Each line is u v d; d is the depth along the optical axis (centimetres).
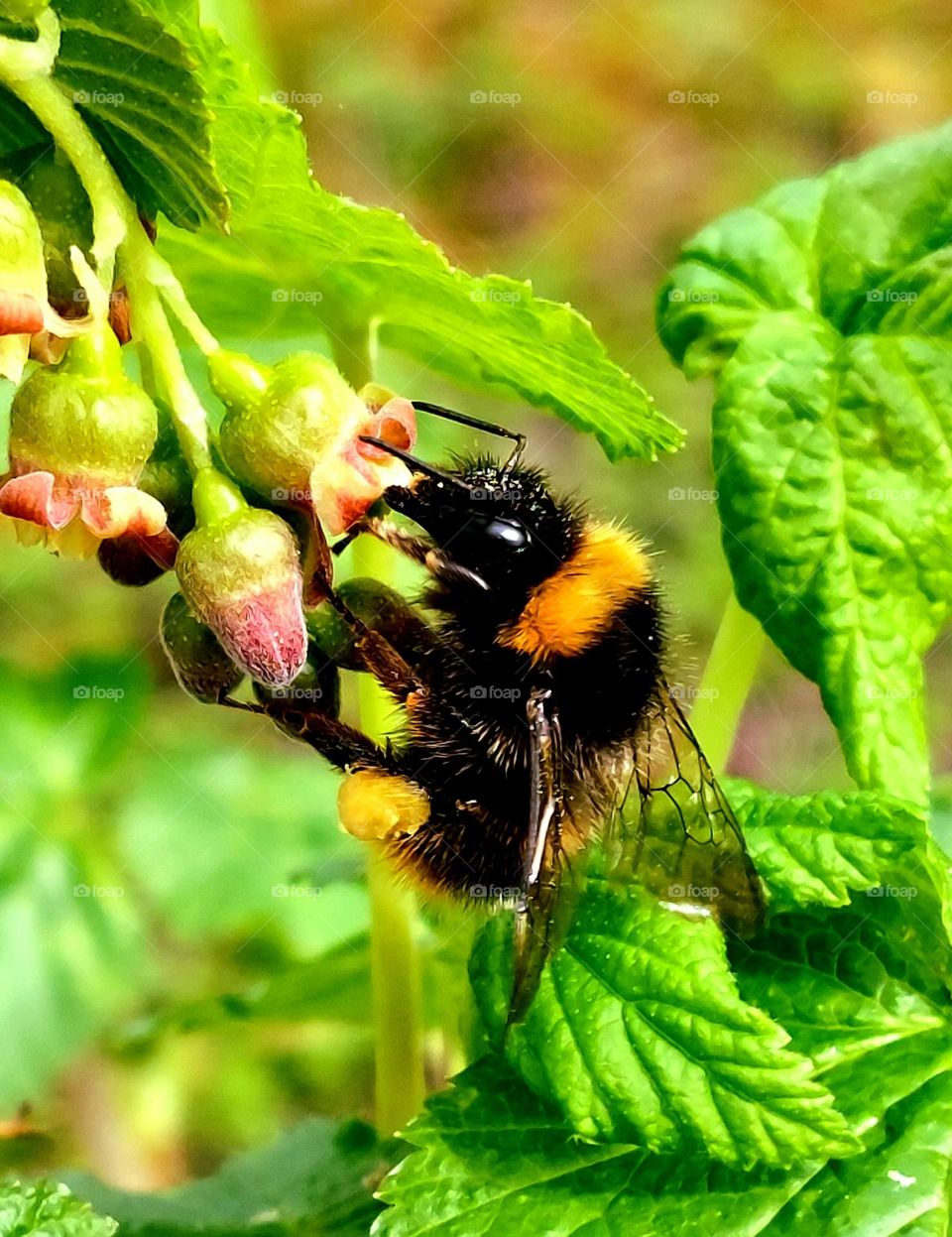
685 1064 8
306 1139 11
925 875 8
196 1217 10
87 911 12
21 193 7
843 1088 8
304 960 12
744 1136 8
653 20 24
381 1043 10
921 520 9
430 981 10
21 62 7
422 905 9
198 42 7
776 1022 8
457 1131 8
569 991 8
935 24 25
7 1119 12
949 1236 8
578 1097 8
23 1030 12
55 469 7
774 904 8
